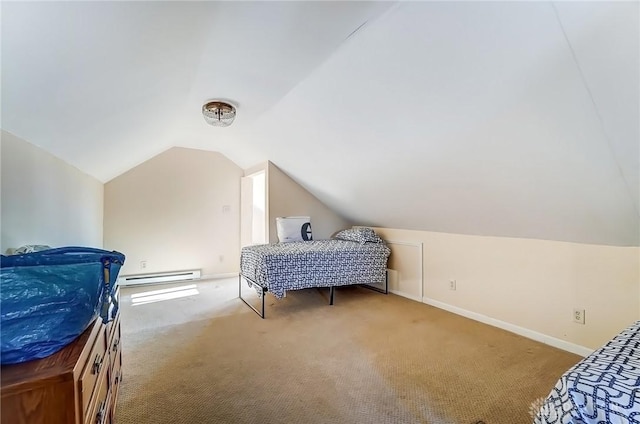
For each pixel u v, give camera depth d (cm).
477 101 178
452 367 213
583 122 155
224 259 511
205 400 175
